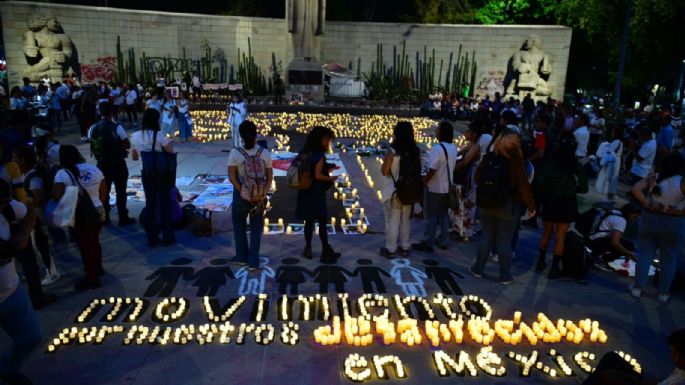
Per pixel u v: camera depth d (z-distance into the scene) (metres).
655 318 6.25
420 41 34.28
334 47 34.53
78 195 6.16
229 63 33.72
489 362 5.15
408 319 5.63
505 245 6.90
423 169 13.85
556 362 5.25
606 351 5.49
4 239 3.96
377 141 19.84
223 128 21.95
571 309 6.41
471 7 37.06
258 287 6.63
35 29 29.61
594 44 30.94
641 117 18.69
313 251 7.99
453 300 6.50
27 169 6.28
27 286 6.49
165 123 17.77
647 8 23.77
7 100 17.80
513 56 33.31
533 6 34.50
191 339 5.36
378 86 34.06
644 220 6.61
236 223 7.16
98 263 6.65
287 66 30.53
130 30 31.72
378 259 7.74
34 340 4.20
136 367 4.88
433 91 34.16
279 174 13.34
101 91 23.89
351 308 6.17
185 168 13.73
